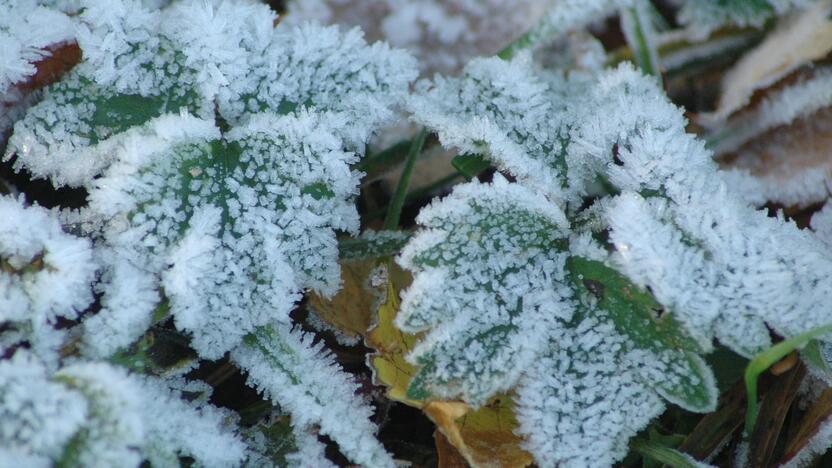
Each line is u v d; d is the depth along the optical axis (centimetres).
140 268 23
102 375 22
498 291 23
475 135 24
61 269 23
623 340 23
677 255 23
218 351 23
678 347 23
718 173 24
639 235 23
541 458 23
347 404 24
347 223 24
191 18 24
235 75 24
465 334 23
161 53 24
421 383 23
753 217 24
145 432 23
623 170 24
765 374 24
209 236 23
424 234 24
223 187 24
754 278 23
